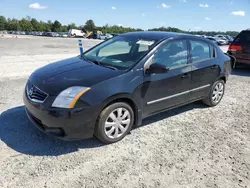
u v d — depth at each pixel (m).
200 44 4.92
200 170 3.12
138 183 2.81
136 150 3.50
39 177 2.81
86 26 109.62
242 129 4.42
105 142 3.57
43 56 12.41
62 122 3.14
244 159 3.44
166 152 3.49
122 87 3.49
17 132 3.79
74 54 14.26
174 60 4.31
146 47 4.08
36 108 3.24
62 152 3.34
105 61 4.10
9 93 5.67
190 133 4.14
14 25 115.50
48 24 123.44
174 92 4.35
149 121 4.54
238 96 6.51
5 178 2.75
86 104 3.21
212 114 5.08
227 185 2.87
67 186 2.69
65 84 3.30
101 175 2.91
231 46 9.82
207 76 5.01
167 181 2.87
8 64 9.37
